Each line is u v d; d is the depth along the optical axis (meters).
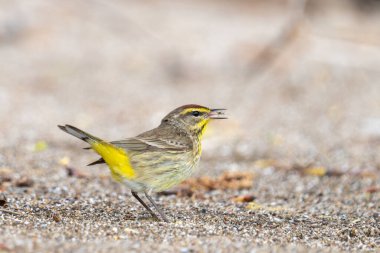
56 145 14.77
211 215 9.38
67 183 11.55
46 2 25.25
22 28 23.45
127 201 10.23
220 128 16.08
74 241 6.88
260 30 23.64
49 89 19.28
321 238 8.10
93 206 9.59
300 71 19.97
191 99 18.56
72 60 21.53
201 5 27.14
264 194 11.48
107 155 8.48
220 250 6.81
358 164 13.65
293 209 10.19
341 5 24.80
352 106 17.50
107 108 17.86
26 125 16.19
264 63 20.84
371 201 10.91
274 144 15.15
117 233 7.47
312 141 15.35
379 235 8.41
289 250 7.01
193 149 9.20
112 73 20.61
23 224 7.68
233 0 27.58
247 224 8.78
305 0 21.86
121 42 23.05
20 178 11.59
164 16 25.34
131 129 16.20
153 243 7.01
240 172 12.55
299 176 12.88
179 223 8.44
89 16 24.75
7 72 20.38
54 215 8.31
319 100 18.08
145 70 20.89
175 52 21.80
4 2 24.66
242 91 19.08
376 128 15.95
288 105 17.89
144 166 8.61
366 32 22.61
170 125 9.34
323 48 21.27
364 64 20.19
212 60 21.38
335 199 11.15
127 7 25.88
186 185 11.50
